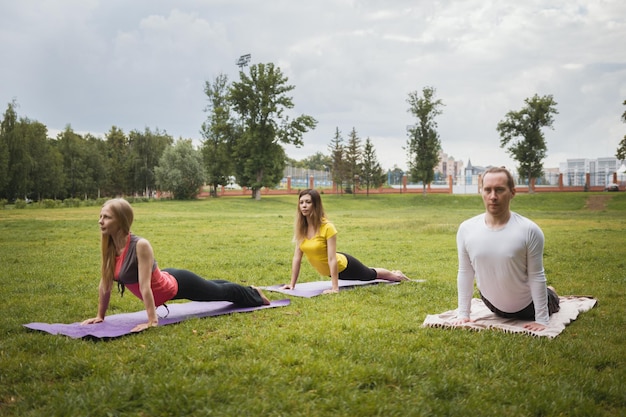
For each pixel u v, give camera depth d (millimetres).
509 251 5375
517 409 3430
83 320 6344
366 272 8820
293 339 5105
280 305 6930
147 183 88562
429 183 80500
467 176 91500
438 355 4543
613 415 3436
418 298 7648
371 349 4695
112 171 92062
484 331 5398
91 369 4199
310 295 7719
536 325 5488
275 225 26828
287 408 3416
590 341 5121
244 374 3990
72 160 81250
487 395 3652
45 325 5688
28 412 3379
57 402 3482
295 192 84625
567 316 6070
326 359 4426
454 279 9758
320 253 8227
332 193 84625
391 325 5766
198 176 69500
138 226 25250
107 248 5719
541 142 74438
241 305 6793
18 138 62438
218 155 73688
